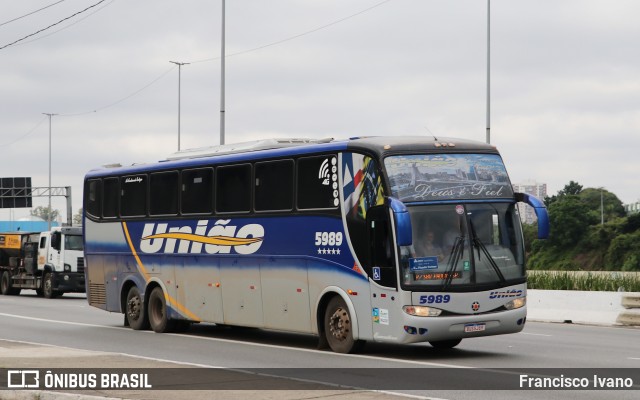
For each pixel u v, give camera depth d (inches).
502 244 684.1
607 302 1050.7
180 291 893.8
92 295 1029.2
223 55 1668.3
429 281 657.0
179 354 722.8
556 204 4530.0
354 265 696.4
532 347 764.6
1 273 1887.3
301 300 749.3
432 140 696.4
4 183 3432.6
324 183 726.5
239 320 818.8
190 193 882.1
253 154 805.2
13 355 650.2
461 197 678.5
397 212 636.1
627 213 5516.7
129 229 966.4
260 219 792.9
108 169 1016.2
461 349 749.9
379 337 676.7
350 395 466.6
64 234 1686.8
